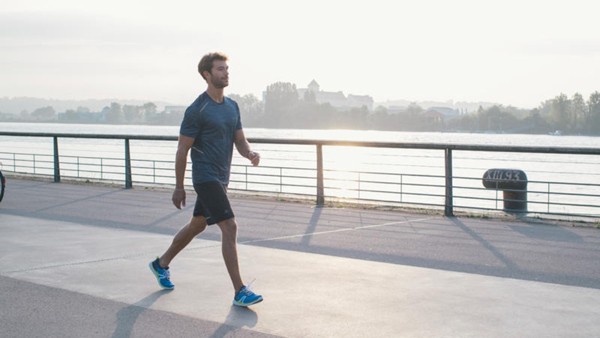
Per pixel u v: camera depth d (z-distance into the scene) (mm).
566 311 5719
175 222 10500
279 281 6734
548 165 50562
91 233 9453
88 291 6348
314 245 8648
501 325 5336
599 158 67438
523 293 6301
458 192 30734
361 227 10141
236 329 5254
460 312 5684
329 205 12664
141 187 15859
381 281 6746
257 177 33938
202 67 6027
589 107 145875
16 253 8016
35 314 5617
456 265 7512
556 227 10188
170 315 5609
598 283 6707
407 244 8750
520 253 8180
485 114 178750
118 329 5238
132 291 6359
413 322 5414
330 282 6699
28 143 74875
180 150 5965
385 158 59125
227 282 6707
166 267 6430
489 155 60219
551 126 151125
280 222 10602
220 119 5984
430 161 53750
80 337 5047
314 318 5527
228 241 5914
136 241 8828
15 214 11320
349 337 5062
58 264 7445
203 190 5969
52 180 17594
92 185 16438
